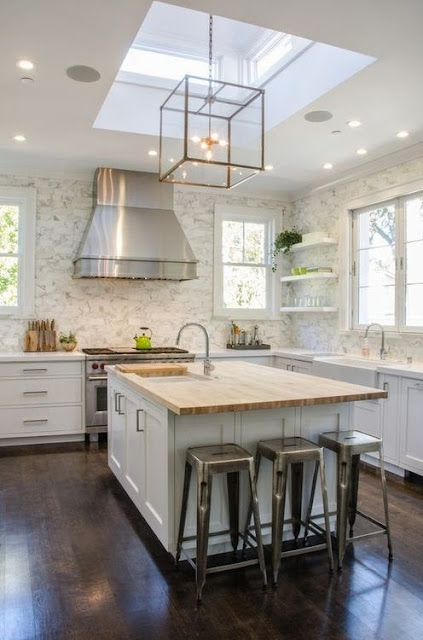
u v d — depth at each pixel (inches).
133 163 207.3
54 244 220.8
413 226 186.4
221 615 87.7
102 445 197.6
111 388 156.1
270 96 163.2
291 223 261.7
